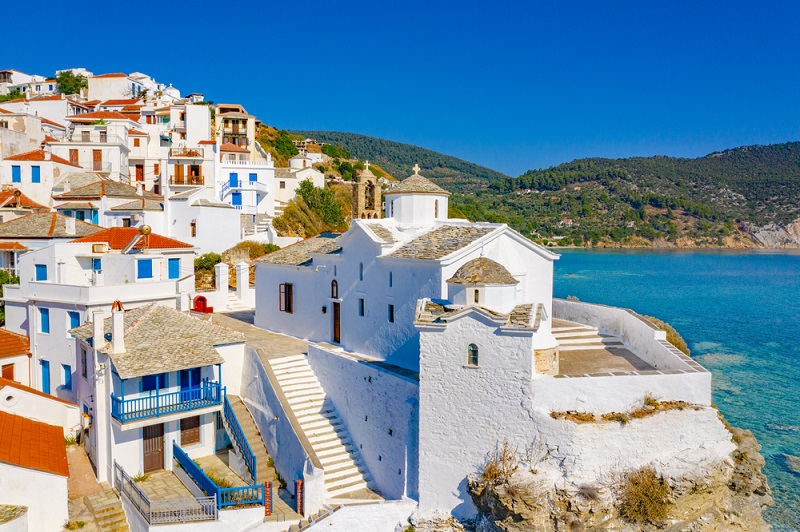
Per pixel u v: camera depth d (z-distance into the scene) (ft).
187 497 96.58
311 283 144.46
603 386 89.56
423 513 92.94
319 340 142.10
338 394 116.26
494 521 87.81
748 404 178.91
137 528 92.89
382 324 119.34
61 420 118.73
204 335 117.70
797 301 368.27
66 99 342.44
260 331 159.22
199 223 218.18
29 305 136.77
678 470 88.94
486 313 88.69
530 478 85.61
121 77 449.89
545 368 102.89
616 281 463.42
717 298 378.12
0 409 110.11
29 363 137.59
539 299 116.88
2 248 170.09
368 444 107.14
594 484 85.76
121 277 147.95
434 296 104.47
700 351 240.32
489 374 89.20
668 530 88.89
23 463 90.33
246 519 91.20
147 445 108.47
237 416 119.75
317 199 327.88
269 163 317.22
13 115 272.10
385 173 603.26
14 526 85.20
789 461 142.41
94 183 227.40
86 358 118.21
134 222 217.77
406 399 97.55
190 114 295.07
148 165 274.36
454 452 91.61
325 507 94.48
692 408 91.45
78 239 160.66
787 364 220.84
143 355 105.50
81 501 99.45
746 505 105.60
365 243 123.44
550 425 86.43
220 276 192.54
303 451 97.55
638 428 88.28
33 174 236.63
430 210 131.75
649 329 116.57
